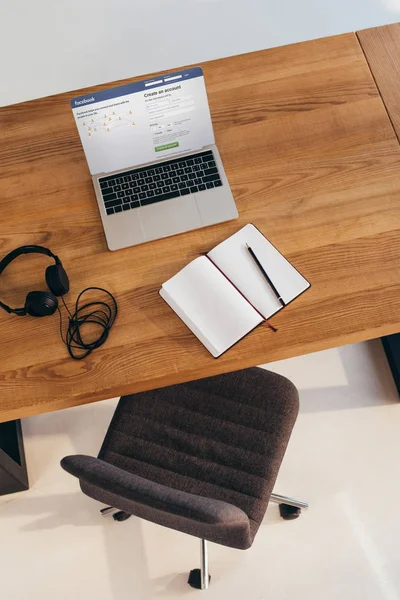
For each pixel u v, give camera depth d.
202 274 1.66
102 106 1.64
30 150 1.88
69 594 2.13
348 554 2.11
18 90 2.96
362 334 1.64
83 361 1.64
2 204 1.83
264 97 1.90
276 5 3.04
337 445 2.24
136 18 3.05
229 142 1.85
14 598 2.14
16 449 2.24
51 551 2.18
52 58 3.01
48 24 3.08
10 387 1.63
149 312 1.68
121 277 1.72
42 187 1.84
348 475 2.20
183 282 1.66
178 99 1.67
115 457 1.78
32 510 2.23
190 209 1.76
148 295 1.70
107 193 1.79
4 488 2.21
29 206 1.82
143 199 1.78
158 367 1.62
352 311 1.64
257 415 1.77
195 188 1.78
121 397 1.84
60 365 1.64
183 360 1.63
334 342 1.64
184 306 1.64
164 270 1.72
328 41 1.95
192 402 1.81
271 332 1.63
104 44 3.01
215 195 1.77
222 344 1.62
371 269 1.68
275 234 1.73
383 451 2.23
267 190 1.78
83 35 3.04
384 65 1.91
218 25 3.01
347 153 1.81
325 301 1.65
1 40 3.07
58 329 1.68
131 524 2.20
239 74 1.93
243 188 1.79
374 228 1.72
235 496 1.70
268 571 2.10
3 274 1.75
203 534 1.54
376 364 2.34
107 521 2.21
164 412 1.81
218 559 2.13
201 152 1.81
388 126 1.83
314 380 2.34
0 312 1.70
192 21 3.03
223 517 1.25
